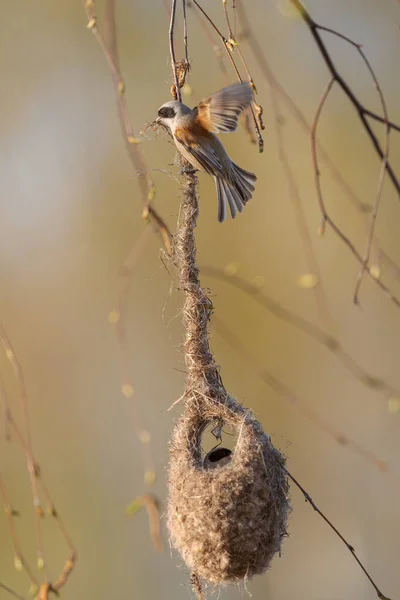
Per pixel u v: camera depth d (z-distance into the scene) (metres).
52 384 15.55
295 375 15.46
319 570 15.64
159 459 15.43
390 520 15.88
